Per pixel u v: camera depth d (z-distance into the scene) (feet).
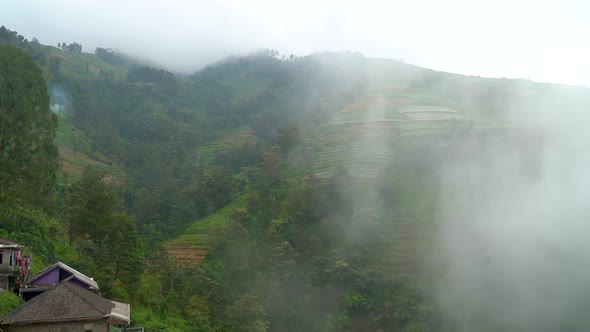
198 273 200.75
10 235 149.59
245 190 353.72
